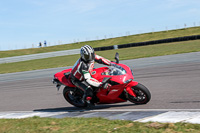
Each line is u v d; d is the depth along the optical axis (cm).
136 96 955
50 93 1509
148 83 1452
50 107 1155
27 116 980
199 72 1575
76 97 1059
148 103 968
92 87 972
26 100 1403
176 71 1750
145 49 4891
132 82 945
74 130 646
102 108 1002
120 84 914
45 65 4022
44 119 824
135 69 2198
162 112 790
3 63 6166
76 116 891
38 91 1644
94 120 740
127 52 4684
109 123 684
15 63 5747
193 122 618
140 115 777
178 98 999
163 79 1512
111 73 943
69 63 3766
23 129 704
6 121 843
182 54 2948
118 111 888
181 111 779
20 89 1864
